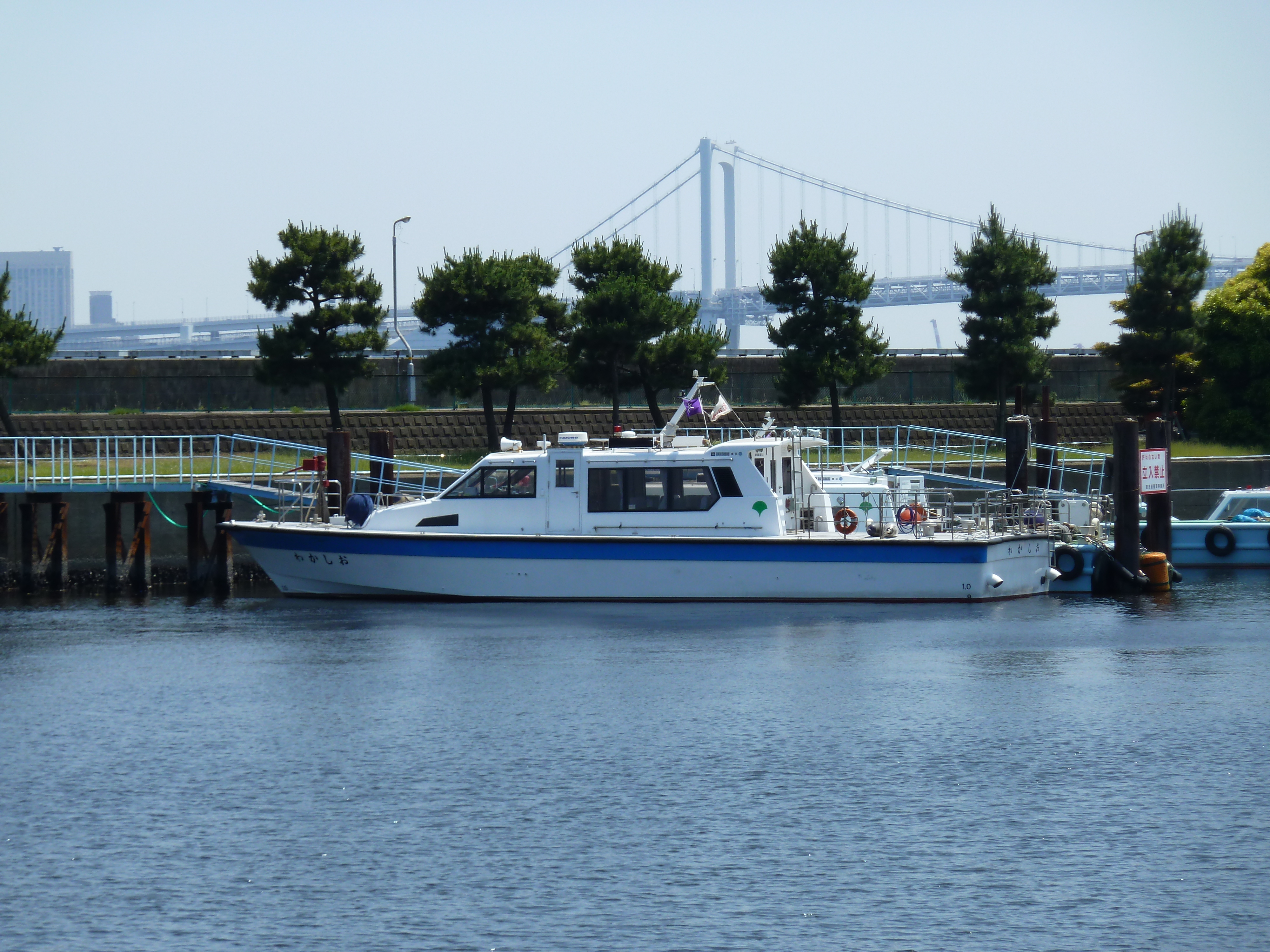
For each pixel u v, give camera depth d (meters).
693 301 86.81
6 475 70.94
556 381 85.25
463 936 23.22
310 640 46.78
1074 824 28.20
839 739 34.50
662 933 23.27
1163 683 40.31
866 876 25.55
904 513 51.19
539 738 34.72
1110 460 65.94
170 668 43.06
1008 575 52.50
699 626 48.06
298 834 27.94
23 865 26.34
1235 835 27.52
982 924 23.55
